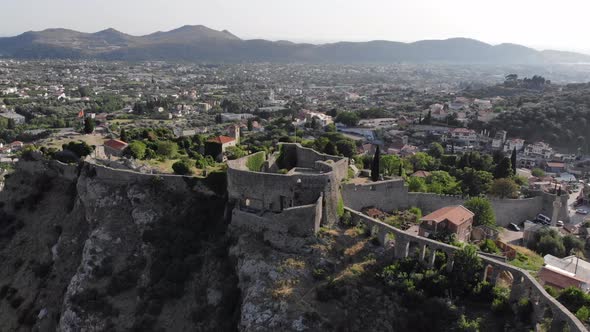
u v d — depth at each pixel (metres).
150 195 88.00
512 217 108.44
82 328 72.06
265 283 64.62
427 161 163.25
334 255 69.00
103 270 78.56
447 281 62.12
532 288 56.03
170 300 72.50
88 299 74.88
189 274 75.00
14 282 88.94
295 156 100.06
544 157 199.12
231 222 78.19
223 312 67.12
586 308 56.72
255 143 195.25
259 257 69.56
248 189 78.31
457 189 115.25
